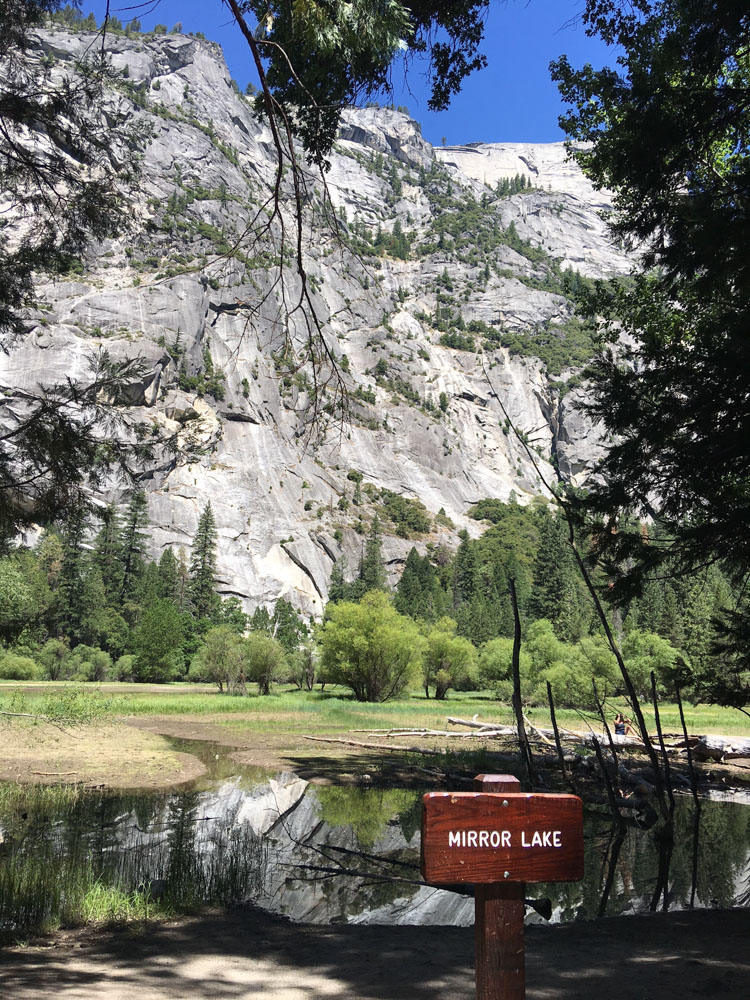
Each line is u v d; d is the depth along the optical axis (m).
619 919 8.21
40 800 16.30
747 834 15.18
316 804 17.17
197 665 77.44
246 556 136.25
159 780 19.47
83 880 9.53
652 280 15.16
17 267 9.15
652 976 5.98
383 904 9.62
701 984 5.73
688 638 68.12
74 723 22.62
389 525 172.75
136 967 6.41
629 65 10.57
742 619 11.02
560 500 10.88
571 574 105.56
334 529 156.12
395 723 36.22
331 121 6.95
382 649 50.22
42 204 9.01
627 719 31.34
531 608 109.38
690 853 13.26
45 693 40.19
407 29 5.69
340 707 44.28
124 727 30.06
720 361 8.95
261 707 42.56
